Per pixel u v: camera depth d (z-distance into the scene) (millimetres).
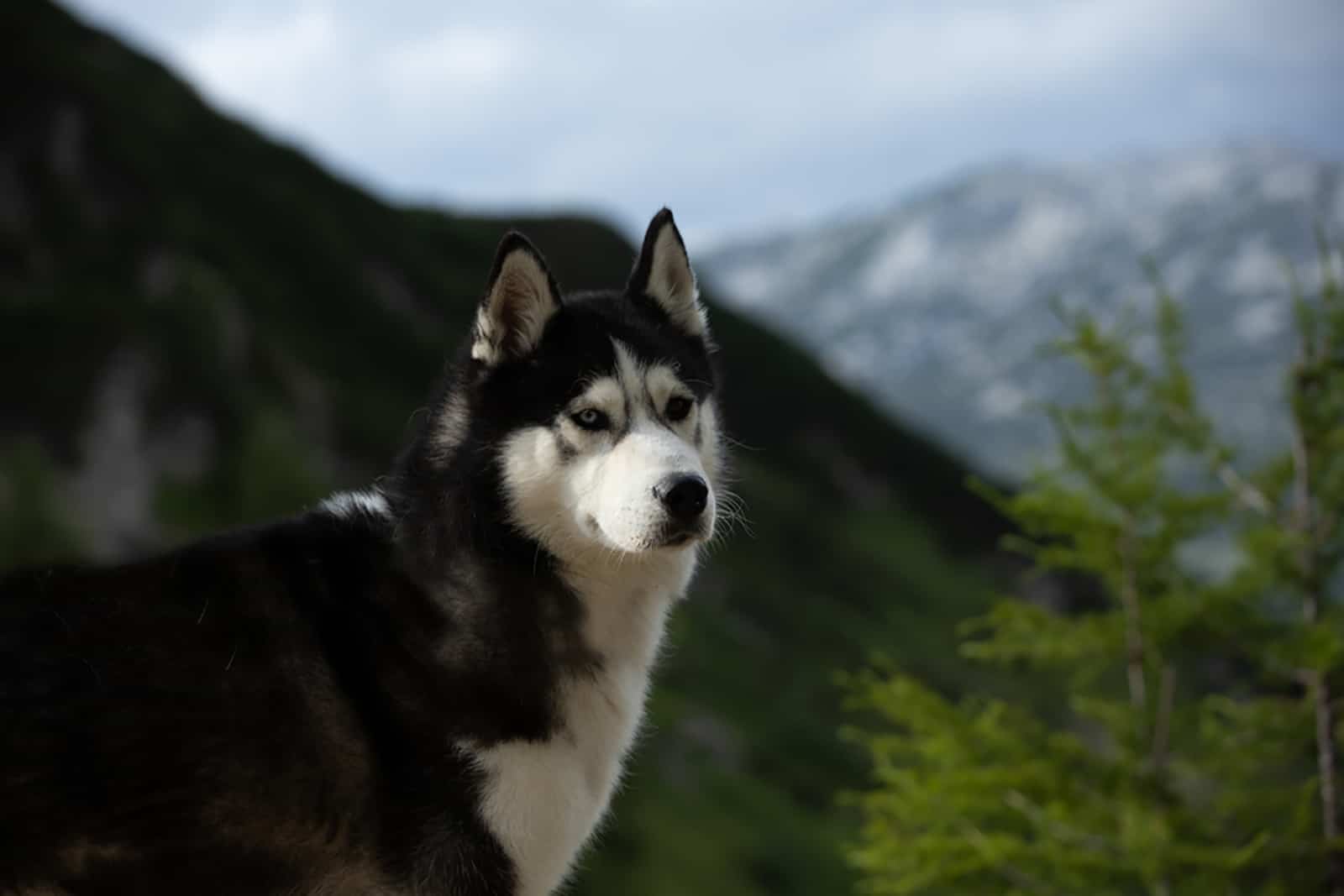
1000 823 11516
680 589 6551
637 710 6363
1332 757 11039
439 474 6250
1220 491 11828
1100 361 12047
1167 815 11188
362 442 77875
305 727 5766
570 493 6184
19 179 75500
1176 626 11570
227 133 97812
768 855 56875
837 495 114375
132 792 5469
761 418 118000
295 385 77500
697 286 7258
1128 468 11875
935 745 11773
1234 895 10766
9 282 69562
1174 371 11969
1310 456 11469
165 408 67312
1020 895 11156
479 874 5812
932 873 11242
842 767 71188
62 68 82750
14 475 55781
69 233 74688
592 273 116438
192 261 78312
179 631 5719
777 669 81062
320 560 6094
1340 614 11422
